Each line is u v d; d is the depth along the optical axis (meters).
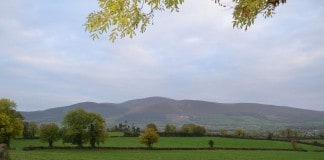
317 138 187.00
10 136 100.62
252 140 163.62
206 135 174.38
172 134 170.38
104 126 114.88
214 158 93.50
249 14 6.69
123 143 139.12
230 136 174.00
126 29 6.84
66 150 106.69
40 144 125.19
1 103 101.00
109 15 6.71
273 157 101.12
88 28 6.77
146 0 6.87
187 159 88.75
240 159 93.00
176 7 7.04
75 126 111.25
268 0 6.61
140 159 85.56
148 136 120.88
